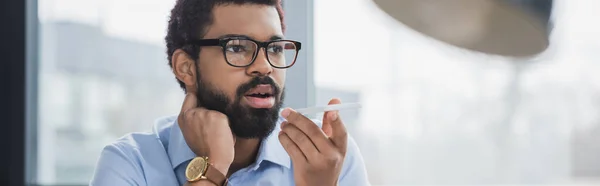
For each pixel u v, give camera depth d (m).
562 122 2.06
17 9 2.12
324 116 0.95
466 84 2.06
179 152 1.04
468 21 0.27
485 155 2.07
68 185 2.21
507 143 2.07
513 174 2.08
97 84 2.18
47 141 2.23
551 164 2.07
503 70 2.05
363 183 1.15
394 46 2.06
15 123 2.13
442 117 2.07
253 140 1.05
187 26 1.03
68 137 2.21
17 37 2.12
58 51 2.19
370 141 2.09
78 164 2.22
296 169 0.96
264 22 1.00
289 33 2.00
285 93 1.05
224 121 0.99
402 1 0.28
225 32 0.99
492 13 0.27
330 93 2.07
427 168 2.09
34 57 2.20
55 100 2.21
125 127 2.18
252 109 1.00
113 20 2.15
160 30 2.13
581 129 2.06
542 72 2.04
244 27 0.99
